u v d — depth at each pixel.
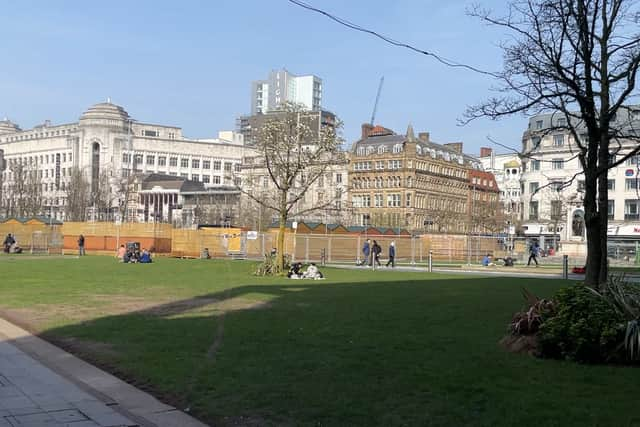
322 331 13.31
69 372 9.55
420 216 104.62
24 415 7.42
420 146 108.00
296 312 16.73
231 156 157.88
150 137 146.75
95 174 132.50
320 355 10.66
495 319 15.43
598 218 13.04
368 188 106.69
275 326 14.02
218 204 107.38
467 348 11.37
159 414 7.45
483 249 66.25
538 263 58.91
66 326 13.78
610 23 13.41
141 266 40.44
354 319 15.32
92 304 18.14
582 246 73.38
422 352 10.97
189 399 8.04
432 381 8.83
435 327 14.02
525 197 94.44
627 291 10.78
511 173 122.19
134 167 143.38
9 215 98.06
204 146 154.38
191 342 11.88
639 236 81.06
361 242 58.16
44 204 126.69
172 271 35.41
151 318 15.28
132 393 8.38
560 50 12.98
